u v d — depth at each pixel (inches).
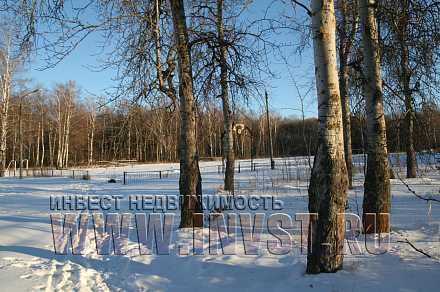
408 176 761.0
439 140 457.7
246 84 409.4
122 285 234.1
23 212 521.0
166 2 385.4
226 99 655.1
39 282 233.0
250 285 217.3
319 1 220.8
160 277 242.5
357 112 432.1
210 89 423.8
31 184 1104.2
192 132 364.2
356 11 433.1
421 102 391.2
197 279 231.9
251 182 816.9
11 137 2048.5
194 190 361.7
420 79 358.0
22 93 1523.1
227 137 671.1
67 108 2226.9
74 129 2224.4
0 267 261.3
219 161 2042.3
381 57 346.3
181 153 364.8
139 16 333.4
